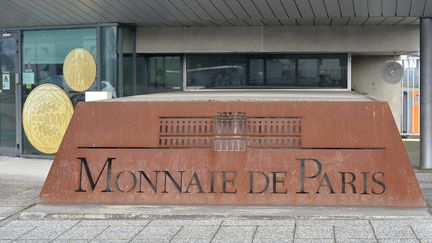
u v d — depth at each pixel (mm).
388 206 8320
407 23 13602
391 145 8383
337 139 8438
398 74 15766
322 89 14711
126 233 7566
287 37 14297
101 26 13594
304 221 7934
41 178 11789
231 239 7180
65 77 14062
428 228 7480
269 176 8469
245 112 8594
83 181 8758
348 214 8062
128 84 14242
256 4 12148
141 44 14680
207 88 15109
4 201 9664
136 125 8734
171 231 7598
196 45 14547
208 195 8539
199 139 8641
